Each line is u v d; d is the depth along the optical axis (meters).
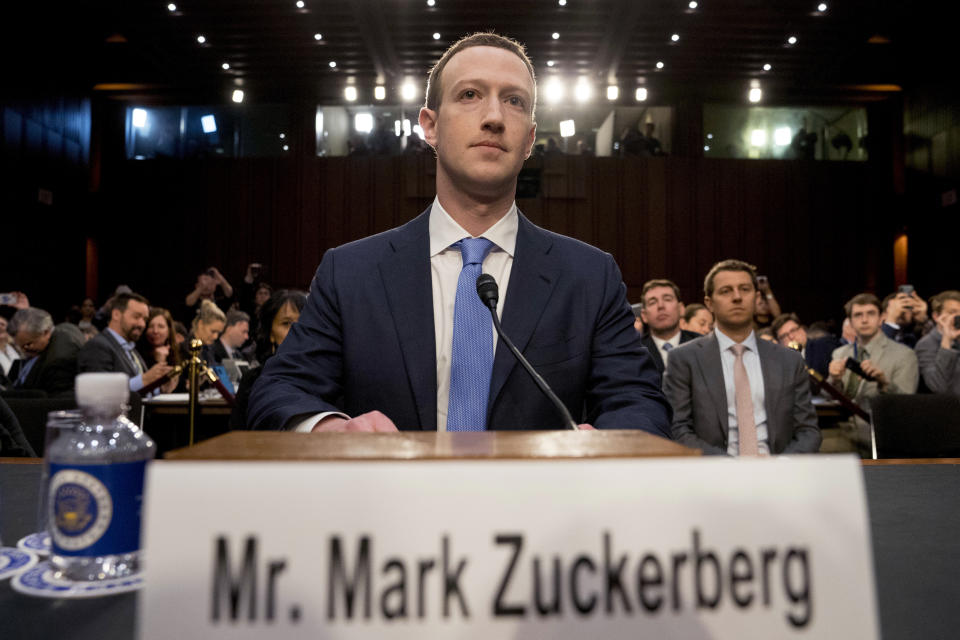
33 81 10.87
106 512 0.62
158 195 11.93
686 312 5.26
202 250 11.82
